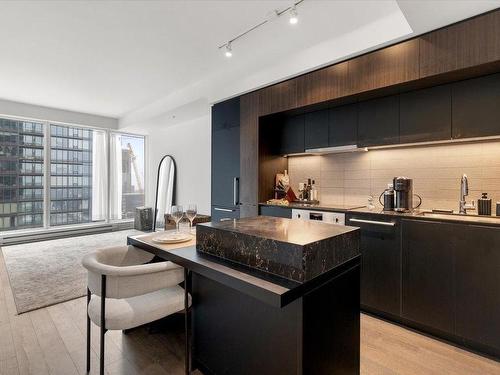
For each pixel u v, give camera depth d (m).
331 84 2.75
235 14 2.39
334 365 1.38
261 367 1.40
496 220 1.97
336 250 1.35
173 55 3.22
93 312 1.63
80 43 2.94
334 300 1.36
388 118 2.62
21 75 3.83
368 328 2.31
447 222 2.07
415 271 2.23
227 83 3.79
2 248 4.75
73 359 1.88
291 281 1.16
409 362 1.87
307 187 3.57
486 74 2.08
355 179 3.18
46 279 3.31
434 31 2.11
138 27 2.62
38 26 2.61
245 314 1.49
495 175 2.29
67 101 5.09
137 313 1.58
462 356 1.93
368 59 2.48
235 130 3.79
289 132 3.53
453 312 2.05
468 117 2.17
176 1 2.22
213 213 4.13
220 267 1.34
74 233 5.79
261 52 3.10
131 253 1.97
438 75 2.11
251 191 3.55
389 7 2.21
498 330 1.88
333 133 3.05
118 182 6.60
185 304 1.71
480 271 1.94
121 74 3.81
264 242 1.28
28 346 2.02
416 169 2.72
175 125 6.02
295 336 1.22
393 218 2.35
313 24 2.48
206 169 5.29
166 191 6.25
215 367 1.69
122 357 1.91
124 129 6.47
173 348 2.02
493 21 1.86
